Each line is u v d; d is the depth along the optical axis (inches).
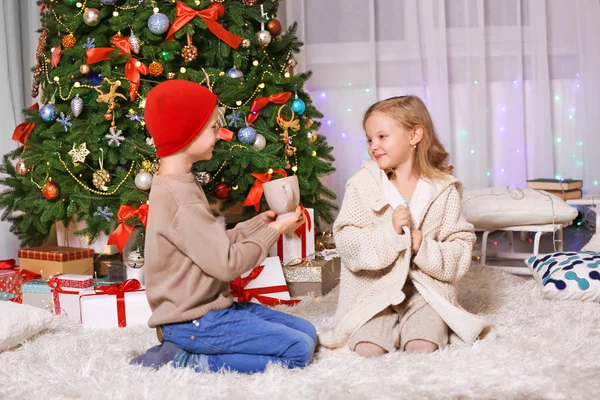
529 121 154.4
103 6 101.0
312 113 113.2
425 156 76.3
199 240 63.1
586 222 155.2
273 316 70.0
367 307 70.6
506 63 152.1
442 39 150.1
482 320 69.1
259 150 100.6
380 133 74.8
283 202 69.4
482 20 149.6
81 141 97.8
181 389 58.8
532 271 97.1
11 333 74.9
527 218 117.6
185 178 65.7
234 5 103.2
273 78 105.7
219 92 99.3
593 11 149.7
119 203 100.0
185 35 102.3
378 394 57.0
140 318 85.4
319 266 98.9
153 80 102.0
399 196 73.9
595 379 59.4
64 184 99.6
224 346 64.4
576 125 152.9
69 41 99.7
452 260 72.5
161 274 65.3
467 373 61.1
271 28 109.7
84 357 70.1
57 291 91.4
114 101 96.6
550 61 153.0
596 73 150.5
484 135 151.3
